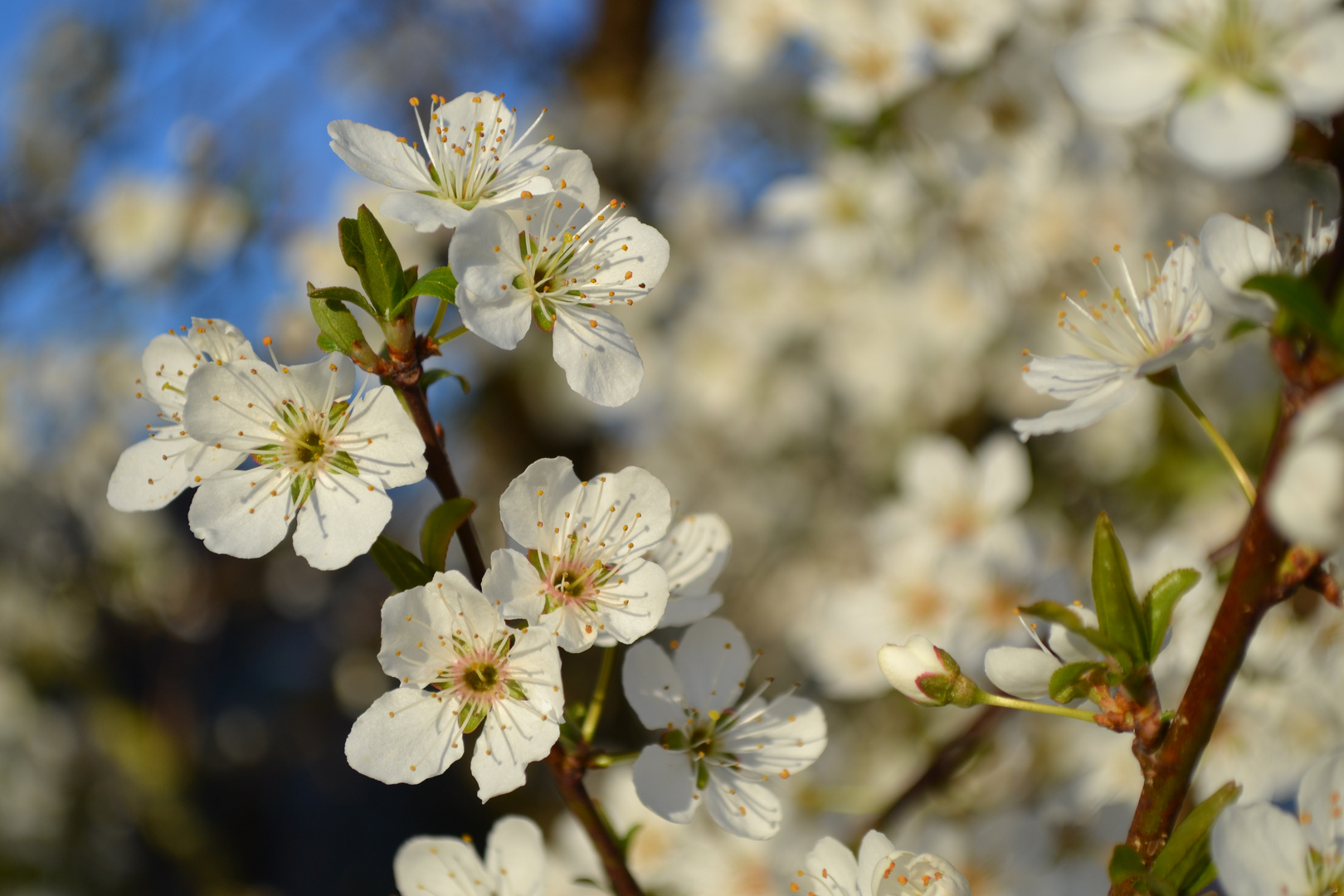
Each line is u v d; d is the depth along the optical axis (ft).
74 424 2.12
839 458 2.10
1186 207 1.43
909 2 1.24
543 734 0.78
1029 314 1.56
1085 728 1.09
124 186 1.94
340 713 2.74
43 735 2.11
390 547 0.80
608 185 2.29
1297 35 0.74
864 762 1.35
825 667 1.13
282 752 2.69
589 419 2.26
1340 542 0.69
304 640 2.80
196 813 2.15
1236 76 0.74
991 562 1.10
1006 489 1.18
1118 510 1.65
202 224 1.89
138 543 2.16
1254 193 1.42
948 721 1.27
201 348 0.84
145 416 2.11
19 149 2.05
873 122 1.33
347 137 0.82
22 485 2.10
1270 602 0.75
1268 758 1.02
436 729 0.79
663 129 2.26
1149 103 0.75
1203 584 0.99
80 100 2.04
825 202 1.47
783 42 1.44
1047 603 0.78
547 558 0.80
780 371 1.97
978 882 0.98
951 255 1.47
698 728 0.84
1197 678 0.76
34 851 2.05
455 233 0.80
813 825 1.11
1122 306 0.83
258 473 0.81
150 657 2.23
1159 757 0.77
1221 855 0.73
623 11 2.43
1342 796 0.74
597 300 0.82
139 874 2.22
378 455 0.80
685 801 0.82
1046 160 1.28
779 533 2.19
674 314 2.07
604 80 2.44
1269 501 0.73
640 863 1.04
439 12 2.52
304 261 1.86
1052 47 1.24
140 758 2.08
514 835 0.86
